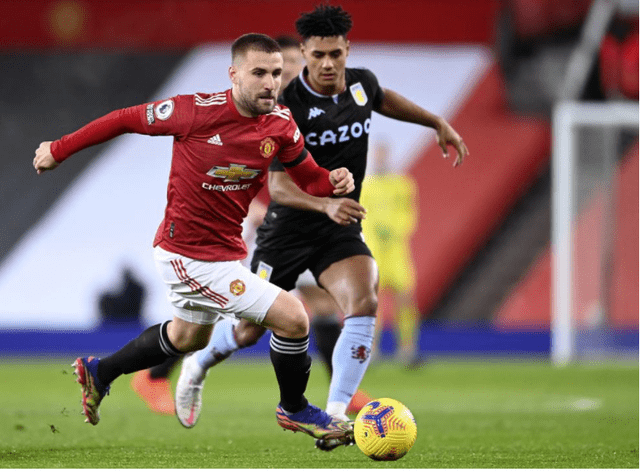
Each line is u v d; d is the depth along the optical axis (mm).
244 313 14992
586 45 60469
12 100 66250
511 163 61938
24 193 62938
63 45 66312
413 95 63781
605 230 58031
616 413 23953
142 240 61938
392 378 38250
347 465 14031
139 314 57875
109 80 66625
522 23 60812
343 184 15000
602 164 59500
